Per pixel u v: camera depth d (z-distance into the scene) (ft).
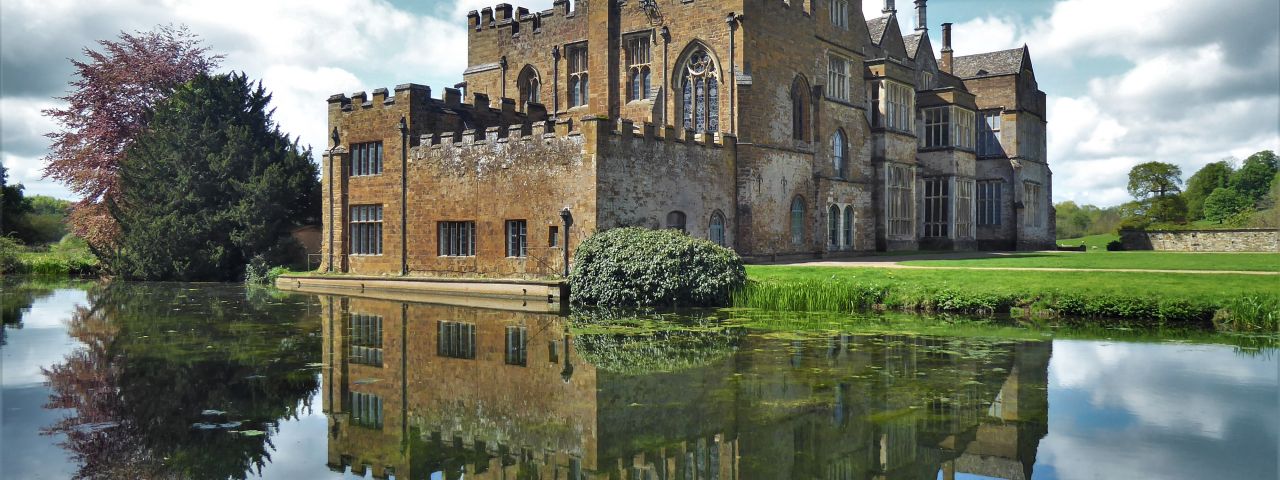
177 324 65.10
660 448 29.58
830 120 126.11
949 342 52.13
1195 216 289.12
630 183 92.17
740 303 76.84
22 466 27.22
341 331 60.54
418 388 39.88
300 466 27.71
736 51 107.96
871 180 136.77
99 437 31.04
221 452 29.27
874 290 72.33
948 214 151.12
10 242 161.68
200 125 131.75
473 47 143.33
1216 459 27.37
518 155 96.17
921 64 160.45
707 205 103.45
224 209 128.16
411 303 84.38
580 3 127.85
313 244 136.67
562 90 129.90
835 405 35.32
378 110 111.55
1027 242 169.48
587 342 54.08
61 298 92.02
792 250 117.08
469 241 101.81
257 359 47.98
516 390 39.22
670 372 43.04
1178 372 41.65
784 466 27.43
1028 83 172.04
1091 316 63.00
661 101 115.24
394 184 110.01
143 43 153.99
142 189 129.08
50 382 41.16
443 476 26.66
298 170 132.98
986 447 29.17
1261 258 105.09
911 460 27.89
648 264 78.95
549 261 93.09
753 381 40.40
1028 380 39.99
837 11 129.90
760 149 110.42
